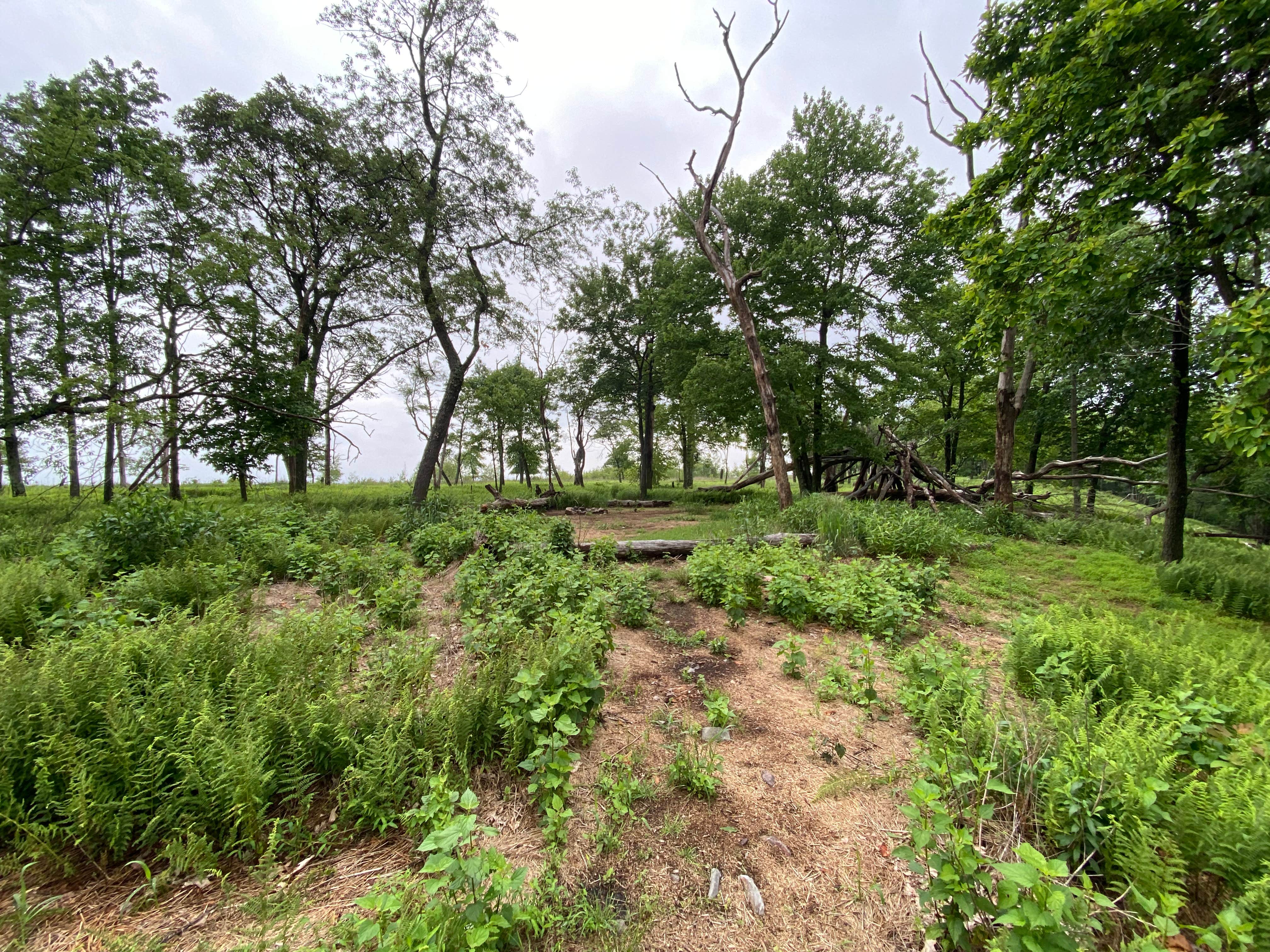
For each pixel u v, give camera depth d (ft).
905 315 56.49
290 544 23.99
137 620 13.39
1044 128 22.88
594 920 6.38
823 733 11.04
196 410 45.88
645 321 82.89
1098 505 69.56
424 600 18.66
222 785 7.11
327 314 60.23
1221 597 21.39
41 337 41.68
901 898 6.87
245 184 53.01
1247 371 14.89
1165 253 21.13
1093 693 11.74
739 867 7.45
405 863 7.17
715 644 15.30
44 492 52.80
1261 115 16.98
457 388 52.11
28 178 39.99
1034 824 7.55
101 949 5.77
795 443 58.03
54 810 7.00
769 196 56.49
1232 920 5.08
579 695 10.00
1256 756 8.18
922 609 18.45
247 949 5.54
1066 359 30.12
